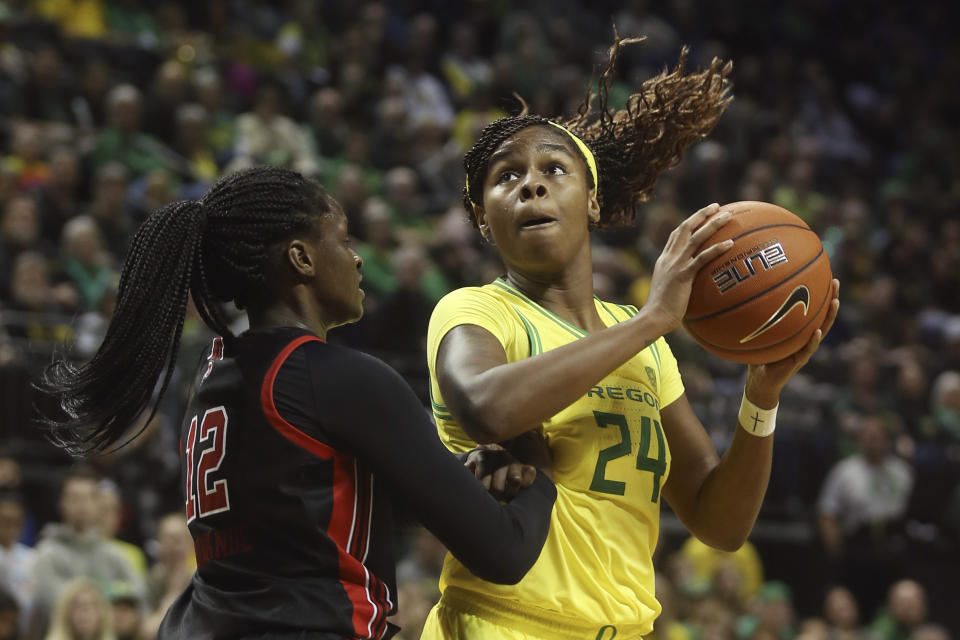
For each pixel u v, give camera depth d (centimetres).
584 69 2411
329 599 390
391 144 1930
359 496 404
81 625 975
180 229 409
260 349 411
